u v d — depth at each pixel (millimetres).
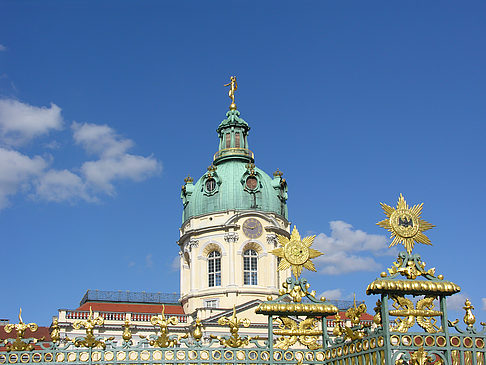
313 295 25953
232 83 95438
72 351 23453
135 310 82250
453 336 22781
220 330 71562
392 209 23562
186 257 88062
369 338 23000
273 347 25000
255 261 83750
